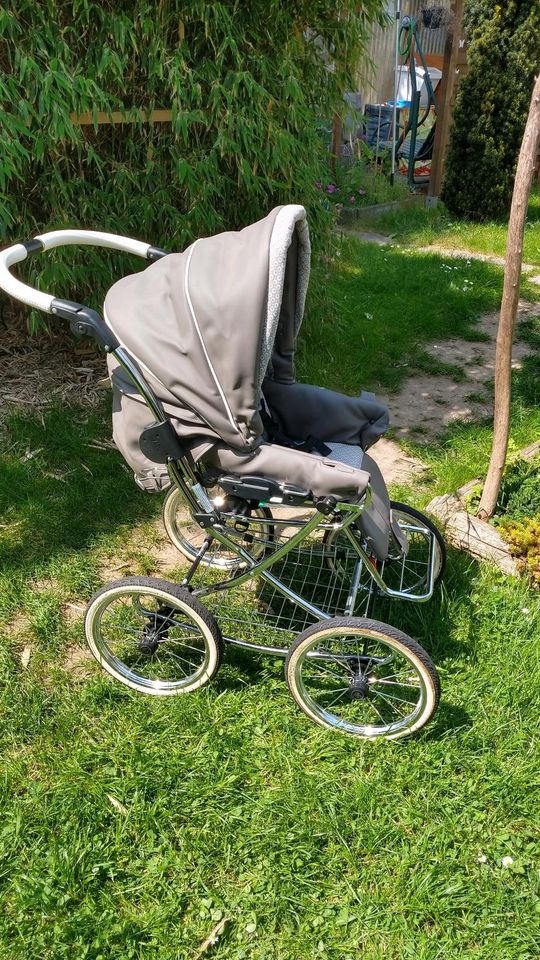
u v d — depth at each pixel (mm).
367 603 3205
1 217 4566
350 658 2828
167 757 2775
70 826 2547
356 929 2303
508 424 3584
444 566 3385
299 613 3369
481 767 2736
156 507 4094
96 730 2891
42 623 3311
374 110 11633
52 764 2752
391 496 4191
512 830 2572
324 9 4949
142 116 4594
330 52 5301
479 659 3143
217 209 5219
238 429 2479
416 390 5480
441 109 9945
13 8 4086
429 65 13508
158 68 4332
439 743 2811
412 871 2453
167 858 2469
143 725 2891
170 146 4750
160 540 3877
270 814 2586
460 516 3828
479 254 8484
